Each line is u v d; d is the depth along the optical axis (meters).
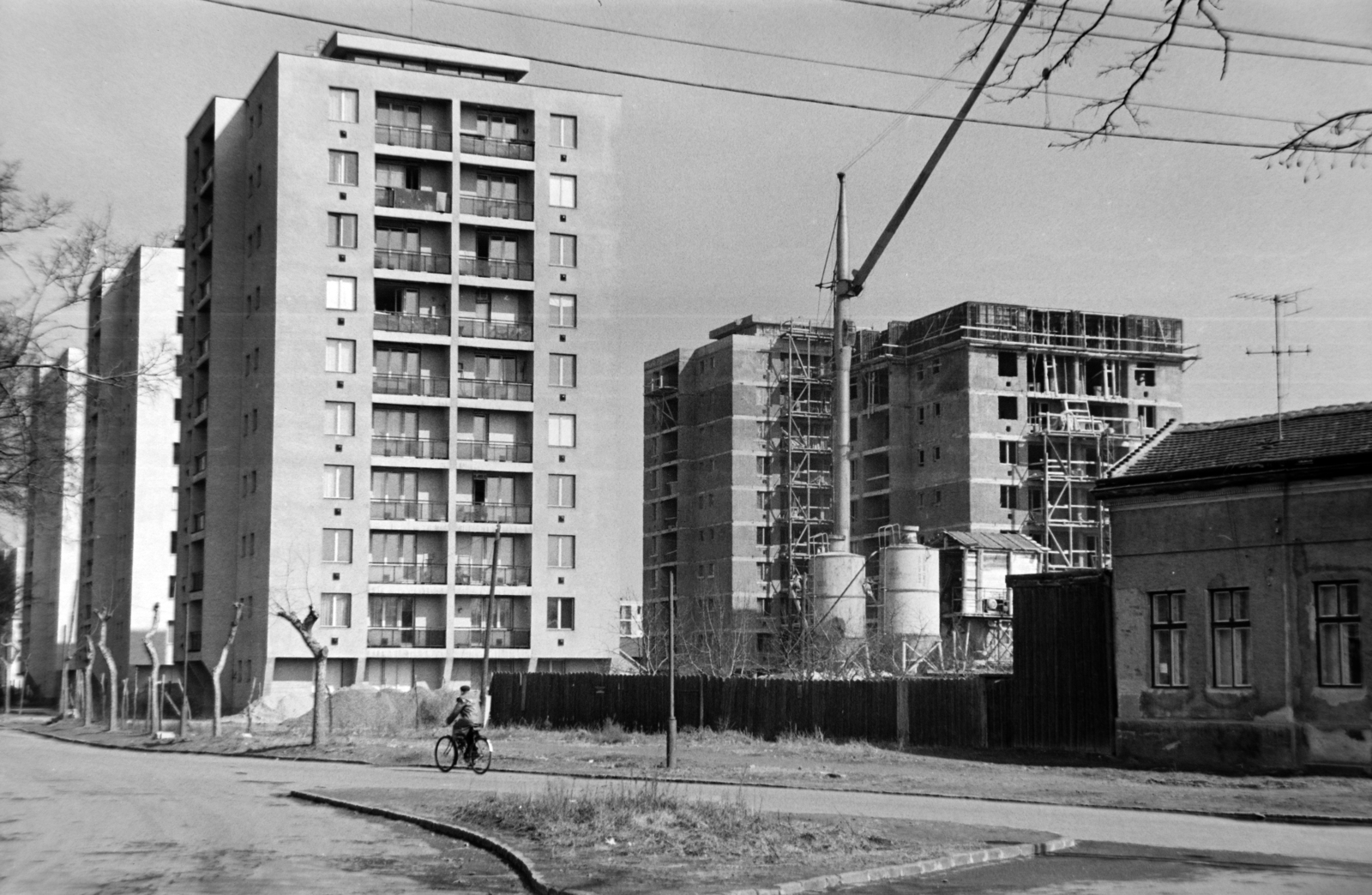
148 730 62.75
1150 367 107.38
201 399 83.94
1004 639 90.44
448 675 75.62
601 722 56.88
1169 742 35.00
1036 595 39.78
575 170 79.88
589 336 79.44
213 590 79.31
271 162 75.69
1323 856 19.30
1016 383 103.44
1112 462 101.94
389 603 75.31
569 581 78.06
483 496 77.69
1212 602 34.47
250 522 77.00
